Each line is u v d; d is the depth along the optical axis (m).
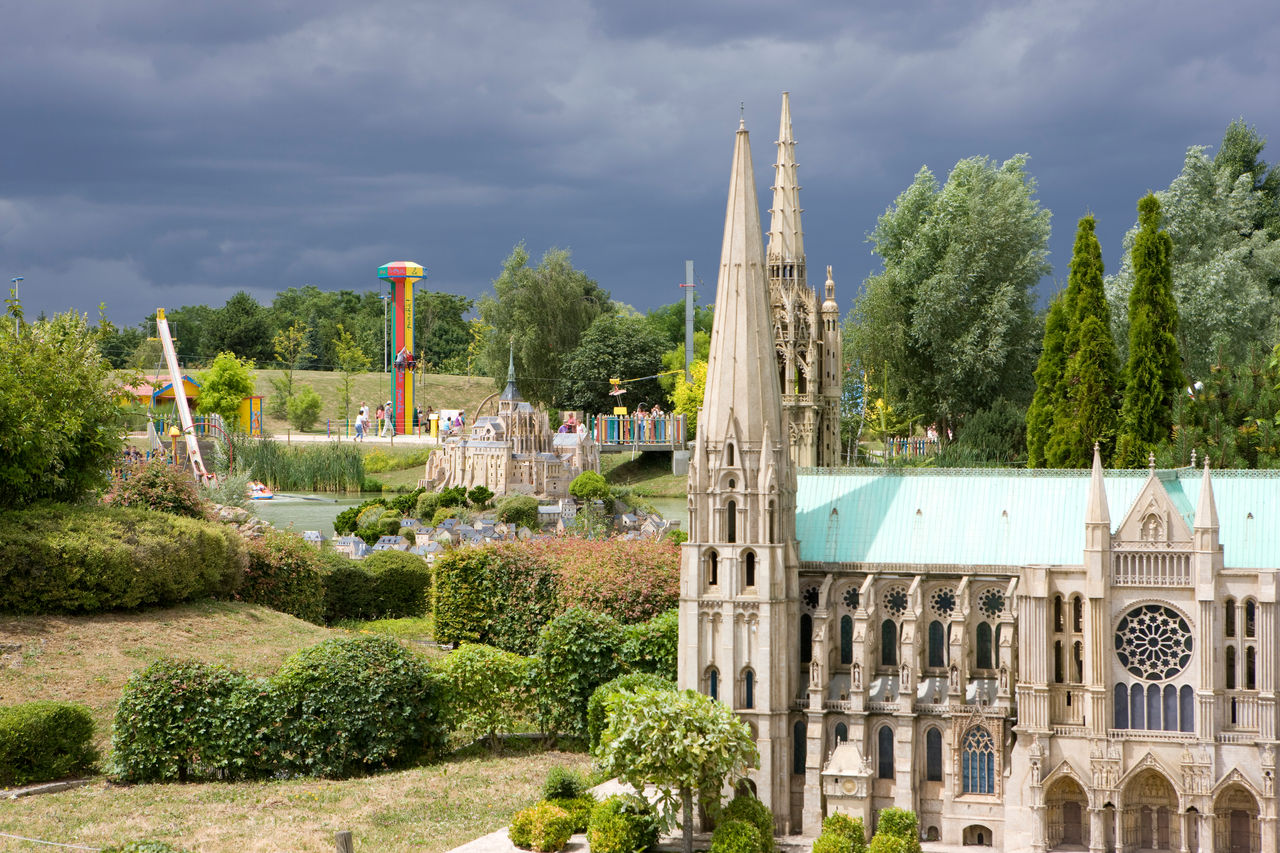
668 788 56.16
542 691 74.94
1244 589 56.72
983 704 61.44
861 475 69.50
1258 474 61.97
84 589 78.19
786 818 62.91
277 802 60.09
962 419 151.75
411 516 168.25
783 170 89.81
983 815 60.78
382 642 70.19
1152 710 58.38
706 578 64.19
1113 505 63.44
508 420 195.50
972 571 63.81
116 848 50.09
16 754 60.22
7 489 83.75
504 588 93.69
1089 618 58.66
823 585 65.06
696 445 64.19
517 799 62.19
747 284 64.94
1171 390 90.81
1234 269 126.81
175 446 147.00
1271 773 55.81
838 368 94.06
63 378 86.88
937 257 156.88
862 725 61.59
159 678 64.00
